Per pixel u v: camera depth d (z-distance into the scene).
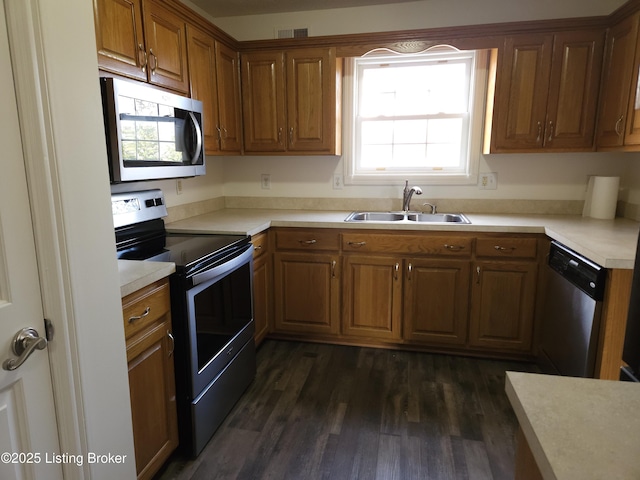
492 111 2.63
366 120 3.12
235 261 1.98
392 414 2.02
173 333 1.63
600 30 2.40
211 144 2.53
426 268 2.55
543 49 2.48
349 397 2.17
